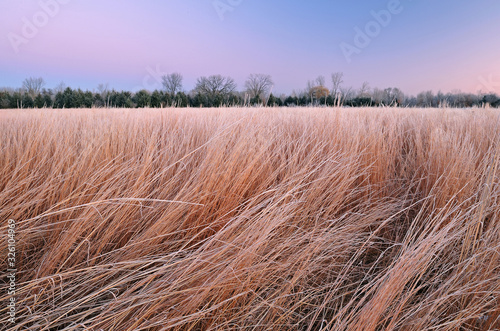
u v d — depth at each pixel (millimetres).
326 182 1942
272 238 1502
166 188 1779
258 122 2686
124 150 2359
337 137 2596
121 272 1326
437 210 1884
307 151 2500
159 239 1470
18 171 1882
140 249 1373
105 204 1518
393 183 2354
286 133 2922
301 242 1478
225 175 1729
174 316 1086
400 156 2744
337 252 1592
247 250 1182
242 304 1205
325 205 1969
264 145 2123
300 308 1396
